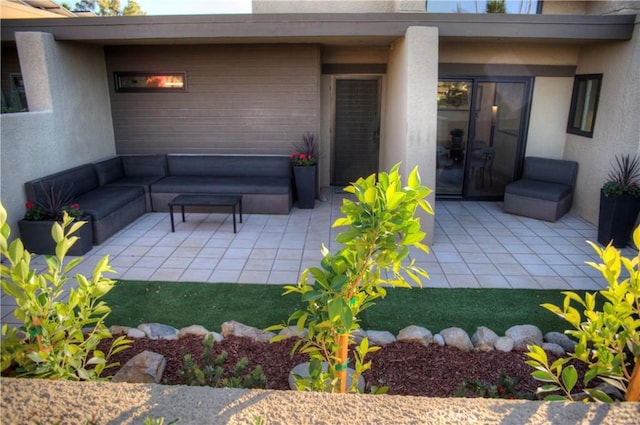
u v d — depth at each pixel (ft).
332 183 27.81
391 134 22.57
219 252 17.04
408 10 20.74
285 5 23.31
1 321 11.76
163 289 13.78
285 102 23.59
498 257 16.78
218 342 10.39
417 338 10.41
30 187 17.17
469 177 25.04
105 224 17.99
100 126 23.15
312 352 6.48
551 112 23.79
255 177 23.50
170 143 24.45
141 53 23.24
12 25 18.90
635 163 17.87
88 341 6.12
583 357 5.56
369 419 3.68
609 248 5.17
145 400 3.90
